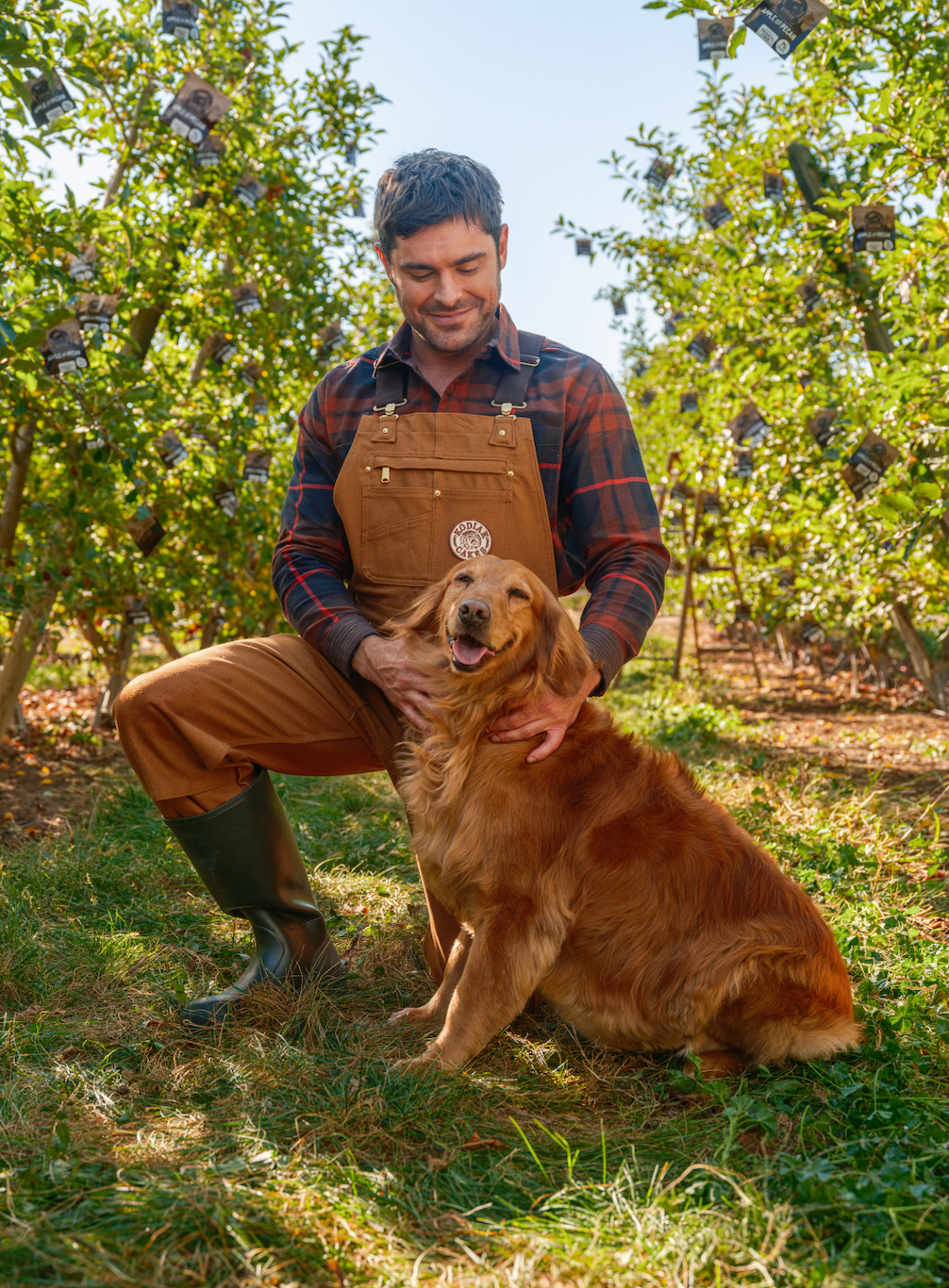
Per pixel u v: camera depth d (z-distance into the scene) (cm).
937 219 432
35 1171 174
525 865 234
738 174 679
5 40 350
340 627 257
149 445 488
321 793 498
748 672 1081
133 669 944
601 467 263
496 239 253
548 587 259
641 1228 166
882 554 605
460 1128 203
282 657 264
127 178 546
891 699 864
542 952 233
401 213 240
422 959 304
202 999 254
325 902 348
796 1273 154
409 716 248
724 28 362
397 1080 214
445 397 261
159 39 547
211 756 246
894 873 377
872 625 791
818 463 672
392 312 783
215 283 582
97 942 292
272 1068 220
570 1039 257
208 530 623
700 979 229
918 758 602
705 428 801
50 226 440
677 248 718
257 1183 175
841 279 556
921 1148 193
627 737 255
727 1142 189
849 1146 194
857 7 464
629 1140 203
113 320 501
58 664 979
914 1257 160
